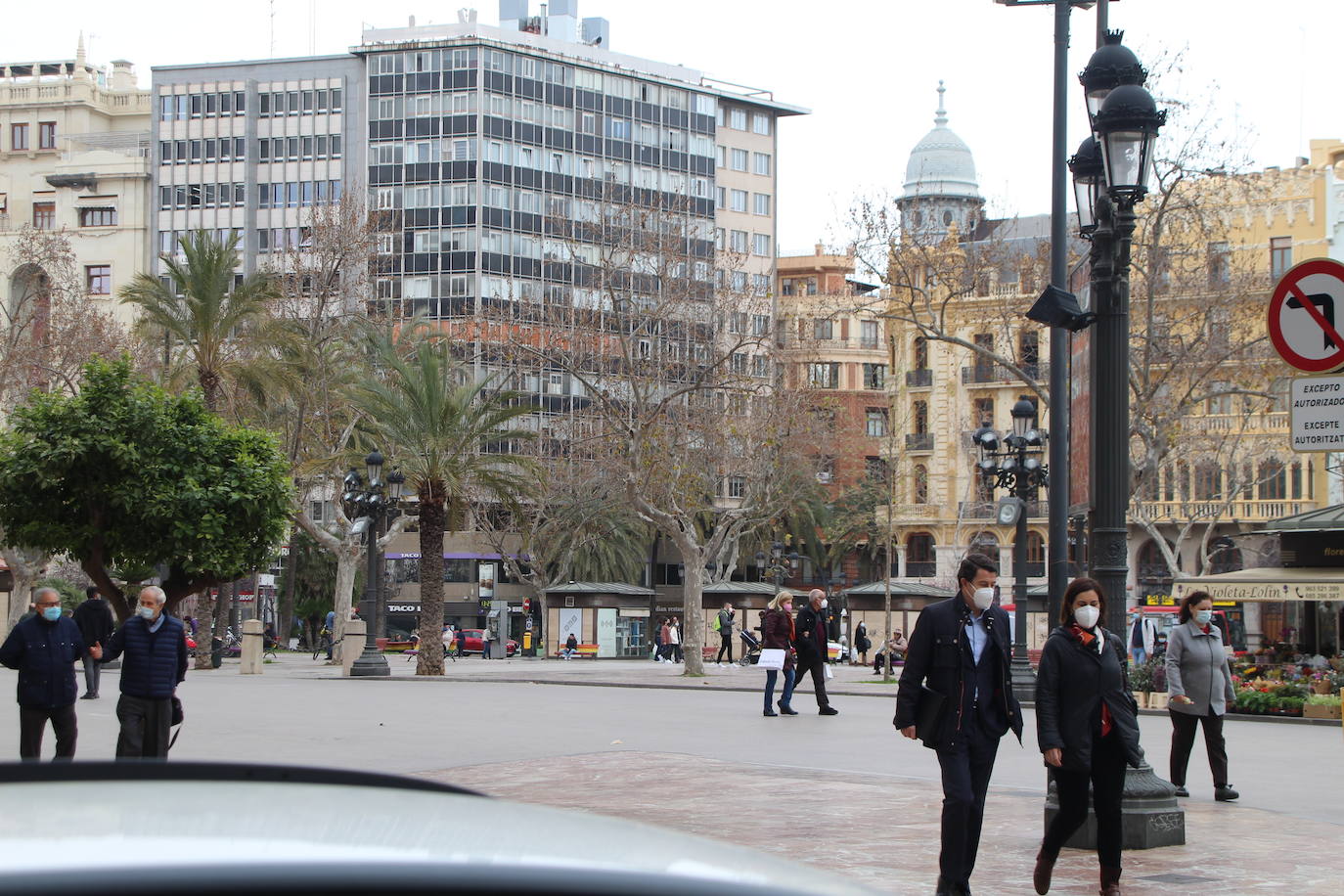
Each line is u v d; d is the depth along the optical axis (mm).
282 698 28484
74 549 29094
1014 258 51594
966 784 9250
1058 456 22594
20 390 55562
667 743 20062
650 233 48906
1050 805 11453
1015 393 82438
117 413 28375
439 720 23594
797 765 17547
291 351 47438
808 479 66812
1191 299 46062
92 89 104875
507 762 17594
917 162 94812
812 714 25469
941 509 84562
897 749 19484
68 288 60875
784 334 63438
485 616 87562
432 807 2502
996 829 12688
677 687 34094
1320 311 8539
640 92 100125
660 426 44312
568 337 50312
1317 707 24938
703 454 53562
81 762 2727
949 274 37531
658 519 41281
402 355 51469
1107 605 11641
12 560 54188
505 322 53562
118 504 28594
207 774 2740
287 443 50594
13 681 34031
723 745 19828
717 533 58125
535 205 94750
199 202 99125
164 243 99438
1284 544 31938
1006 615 9555
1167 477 70438
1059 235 22156
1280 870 10602
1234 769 17547
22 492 28469
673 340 51812
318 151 97812
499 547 70062
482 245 92188
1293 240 67750
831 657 57344
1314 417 8562
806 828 12469
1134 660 36719
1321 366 8531
